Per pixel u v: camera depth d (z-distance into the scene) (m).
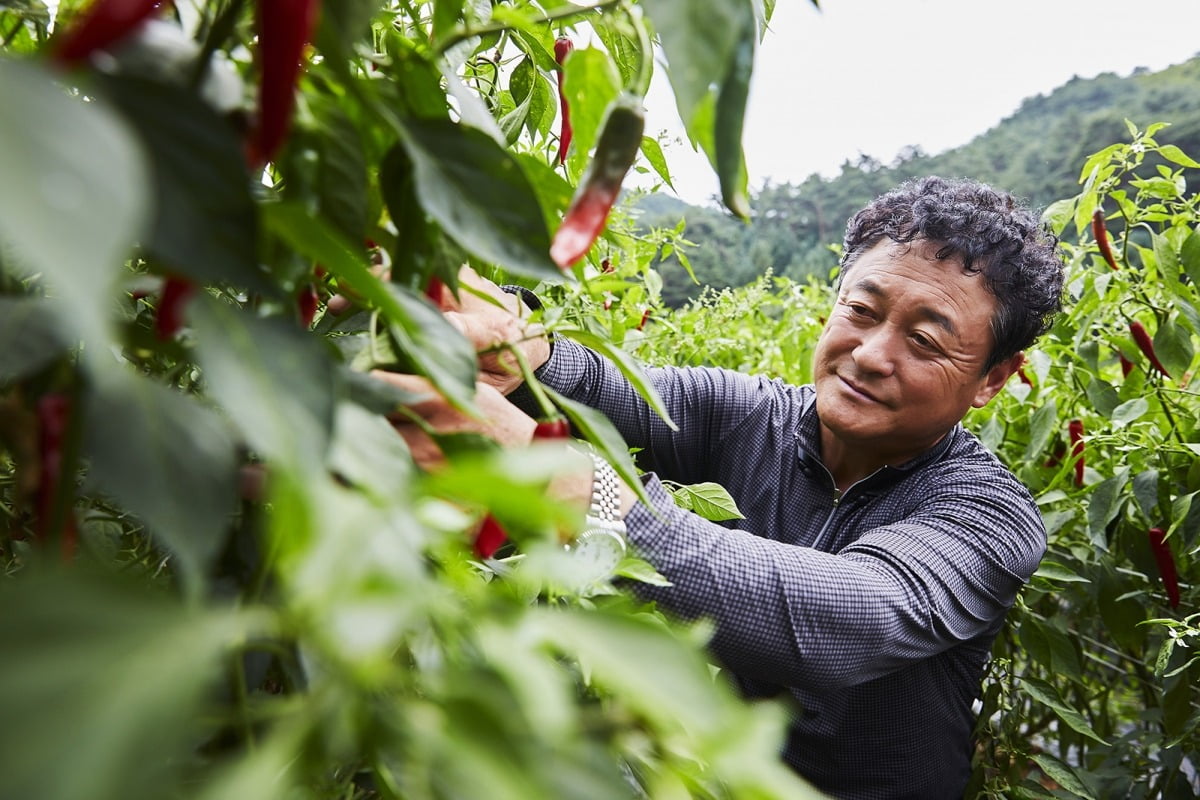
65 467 0.37
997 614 1.57
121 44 0.39
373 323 0.54
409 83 0.52
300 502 0.29
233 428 0.40
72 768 0.23
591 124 0.60
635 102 0.53
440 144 0.46
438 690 0.32
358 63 0.56
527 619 0.32
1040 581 2.14
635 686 0.31
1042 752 2.20
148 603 0.27
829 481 1.77
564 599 0.63
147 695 0.25
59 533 0.37
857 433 1.61
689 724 0.31
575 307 1.12
